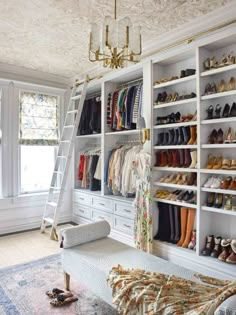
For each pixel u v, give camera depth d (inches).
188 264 109.3
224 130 108.7
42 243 145.1
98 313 81.5
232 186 97.9
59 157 170.2
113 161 151.8
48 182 183.8
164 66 131.0
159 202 127.3
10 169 164.7
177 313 54.8
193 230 114.3
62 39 122.0
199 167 106.5
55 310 82.8
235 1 89.4
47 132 179.0
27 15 100.1
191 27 106.1
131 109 141.6
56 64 156.9
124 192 143.0
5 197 162.4
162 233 125.3
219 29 98.6
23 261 120.6
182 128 117.0
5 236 157.0
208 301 55.7
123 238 141.5
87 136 173.6
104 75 156.3
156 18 101.1
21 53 139.8
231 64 98.3
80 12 97.3
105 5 92.2
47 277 104.9
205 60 108.2
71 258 89.7
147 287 64.6
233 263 96.4
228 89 102.1
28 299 89.0
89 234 99.0
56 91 182.2
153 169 125.8
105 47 71.1
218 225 110.8
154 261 83.9
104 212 155.7
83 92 162.7
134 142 157.3
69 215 188.5
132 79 153.0
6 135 162.2
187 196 115.4
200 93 106.4
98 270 77.9
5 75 159.2
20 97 167.8
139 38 74.2
